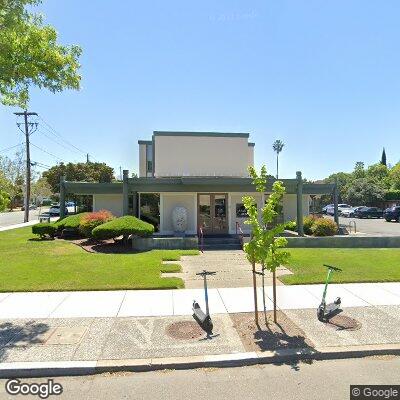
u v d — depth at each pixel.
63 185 23.06
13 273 11.38
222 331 6.70
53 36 9.05
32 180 68.56
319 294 9.19
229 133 24.89
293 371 5.38
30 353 5.80
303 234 21.91
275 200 7.02
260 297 8.95
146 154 28.48
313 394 4.74
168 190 21.17
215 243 19.09
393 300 8.64
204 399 4.64
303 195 25.00
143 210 24.11
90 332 6.69
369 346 5.98
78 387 4.99
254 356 5.66
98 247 16.83
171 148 24.44
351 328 6.80
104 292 9.47
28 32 8.65
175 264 13.20
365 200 52.84
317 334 6.51
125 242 17.55
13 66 8.49
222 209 22.48
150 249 16.62
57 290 9.59
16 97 9.55
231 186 21.64
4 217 47.47
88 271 11.67
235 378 5.20
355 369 5.43
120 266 12.47
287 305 8.28
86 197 41.66
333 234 22.25
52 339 6.36
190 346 6.04
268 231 6.96
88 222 18.44
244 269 12.47
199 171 24.53
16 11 8.27
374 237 17.81
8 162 65.44
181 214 21.45
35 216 49.16
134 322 7.23
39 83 9.28
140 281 10.38
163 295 9.17
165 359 5.59
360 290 9.54
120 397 4.71
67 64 9.38
